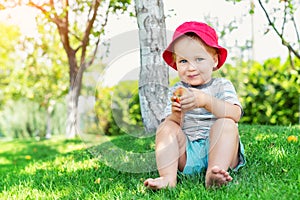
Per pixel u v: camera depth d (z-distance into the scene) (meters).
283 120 7.77
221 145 2.62
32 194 2.93
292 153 3.10
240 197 2.31
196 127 2.85
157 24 3.81
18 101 13.68
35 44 9.92
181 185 2.62
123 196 2.60
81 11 7.57
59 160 4.40
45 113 13.66
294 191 2.33
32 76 11.23
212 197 2.38
